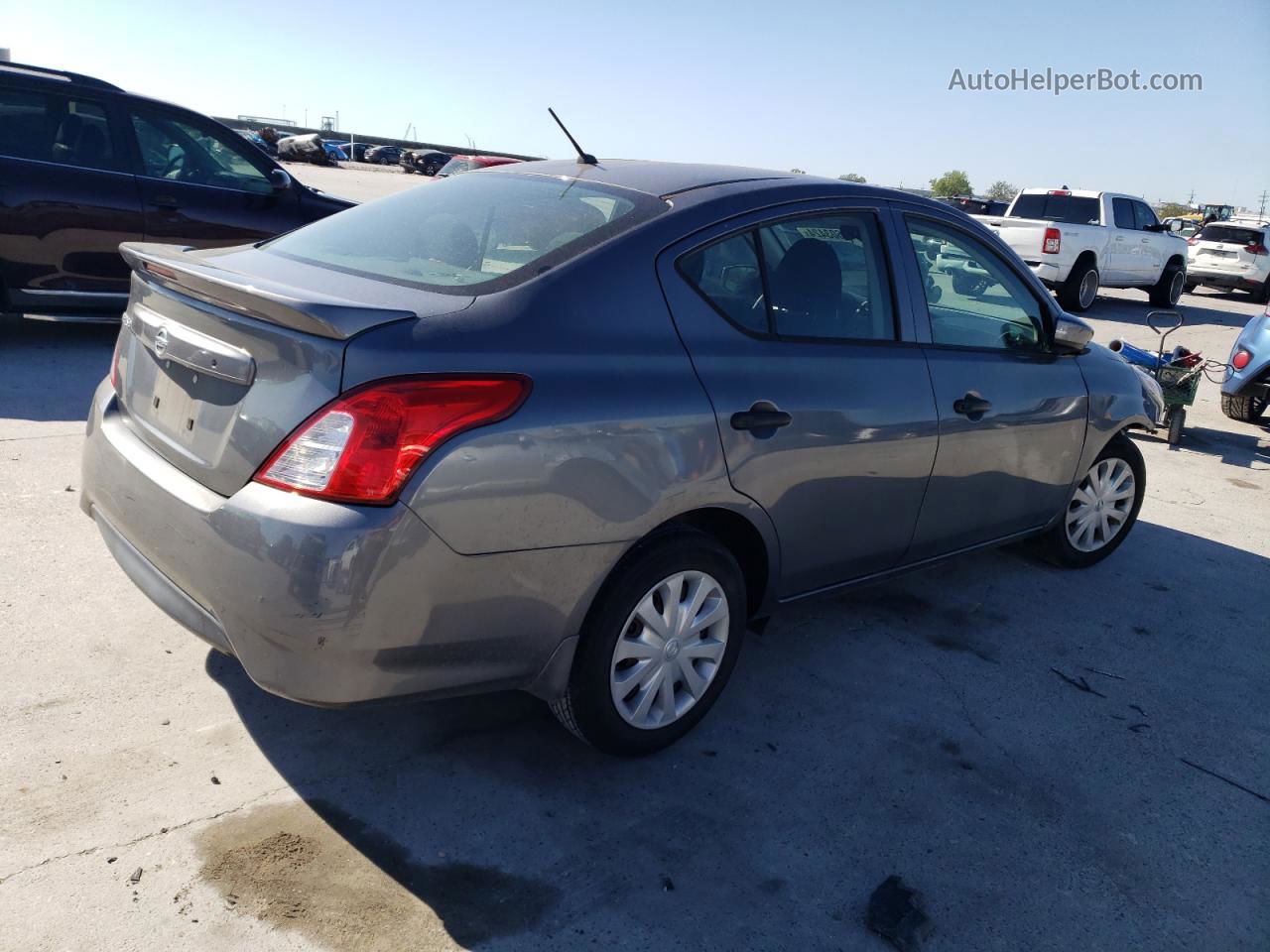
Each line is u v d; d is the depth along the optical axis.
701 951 2.30
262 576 2.24
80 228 6.98
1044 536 4.77
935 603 4.38
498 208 3.11
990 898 2.57
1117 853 2.81
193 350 2.55
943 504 3.77
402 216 3.26
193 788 2.64
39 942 2.11
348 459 2.22
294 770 2.78
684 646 2.95
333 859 2.45
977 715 3.47
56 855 2.35
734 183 3.20
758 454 2.94
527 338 2.50
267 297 2.28
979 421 3.77
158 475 2.56
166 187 7.30
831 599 4.31
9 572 3.65
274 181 7.82
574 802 2.77
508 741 3.03
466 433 2.31
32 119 6.82
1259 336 8.23
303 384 2.28
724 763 3.04
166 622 3.45
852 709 3.42
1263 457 7.73
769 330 3.09
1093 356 4.61
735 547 3.22
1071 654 4.02
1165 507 6.18
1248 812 3.07
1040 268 15.72
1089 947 2.45
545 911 2.37
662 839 2.66
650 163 3.45
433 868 2.46
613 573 2.70
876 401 3.32
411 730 3.03
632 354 2.69
